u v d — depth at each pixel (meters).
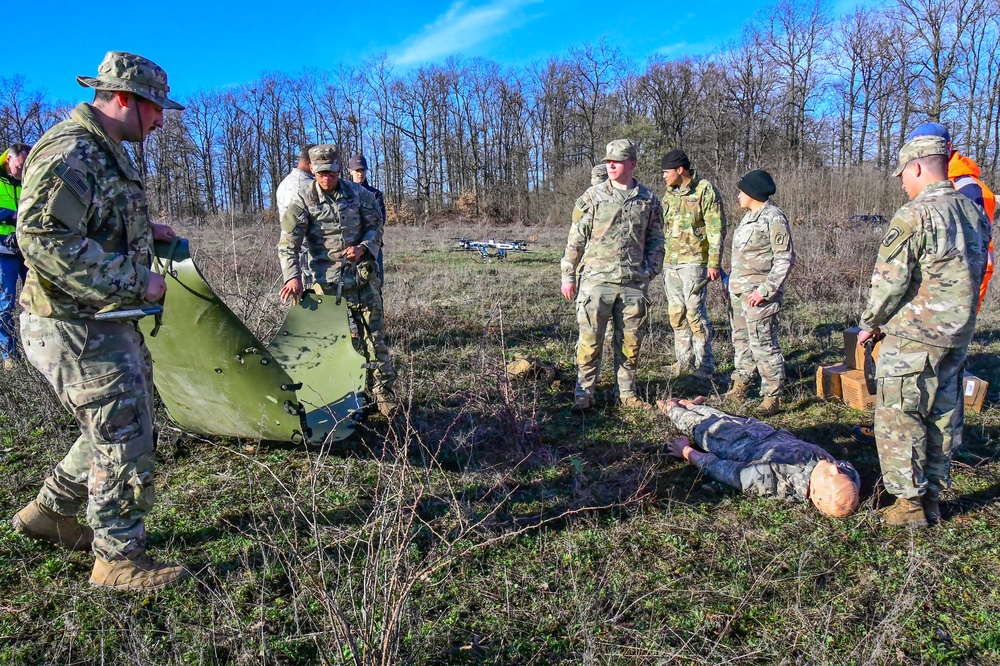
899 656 2.44
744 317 5.17
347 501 3.47
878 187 14.05
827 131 41.34
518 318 8.06
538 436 4.23
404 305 7.96
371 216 4.64
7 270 5.16
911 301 3.11
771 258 4.94
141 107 2.55
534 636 2.54
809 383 5.61
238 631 2.38
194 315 3.19
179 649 2.40
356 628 2.18
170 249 3.02
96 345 2.50
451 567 2.93
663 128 43.84
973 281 3.01
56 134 2.37
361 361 4.48
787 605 2.73
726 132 43.16
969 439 4.33
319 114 52.12
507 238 24.83
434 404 4.90
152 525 3.21
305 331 4.67
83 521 3.24
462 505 3.33
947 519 3.37
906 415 3.17
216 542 3.08
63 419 4.43
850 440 4.39
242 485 3.62
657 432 4.48
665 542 3.18
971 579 2.88
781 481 3.52
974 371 5.81
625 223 4.68
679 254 5.66
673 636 2.54
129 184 2.55
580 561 3.01
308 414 4.29
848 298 9.36
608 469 3.93
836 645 2.50
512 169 49.53
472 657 2.43
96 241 2.46
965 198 3.07
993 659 2.43
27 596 2.67
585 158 47.16
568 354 6.48
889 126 38.53
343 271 4.50
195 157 47.06
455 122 50.88
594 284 4.77
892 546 3.13
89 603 2.62
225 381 3.49
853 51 39.62
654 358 6.34
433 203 49.97
